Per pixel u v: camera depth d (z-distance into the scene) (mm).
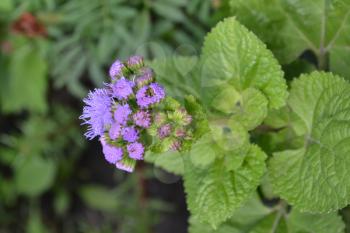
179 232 580
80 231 624
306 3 334
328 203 300
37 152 567
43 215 632
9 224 631
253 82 309
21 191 601
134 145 285
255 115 309
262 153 308
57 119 568
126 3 463
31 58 527
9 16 502
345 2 323
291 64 353
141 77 292
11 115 623
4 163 629
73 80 495
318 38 341
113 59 489
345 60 338
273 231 339
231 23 306
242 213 343
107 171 611
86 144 607
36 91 539
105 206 597
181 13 453
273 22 341
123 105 289
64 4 488
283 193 309
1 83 553
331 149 302
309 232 334
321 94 308
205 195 310
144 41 457
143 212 522
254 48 305
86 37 474
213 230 340
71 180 619
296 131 317
